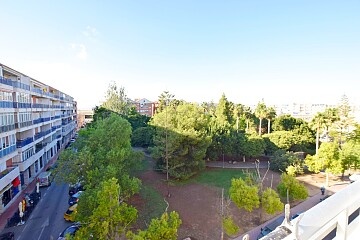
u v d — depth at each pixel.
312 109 119.50
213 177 25.92
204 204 19.42
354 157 24.23
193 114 25.48
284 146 33.12
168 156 22.92
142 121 44.62
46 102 37.84
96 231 10.70
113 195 11.16
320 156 24.67
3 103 20.66
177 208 18.55
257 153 30.97
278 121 43.22
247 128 46.12
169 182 23.23
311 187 24.31
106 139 20.22
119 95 51.53
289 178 19.53
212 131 30.53
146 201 19.38
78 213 12.30
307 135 36.28
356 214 3.72
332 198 3.36
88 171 16.05
